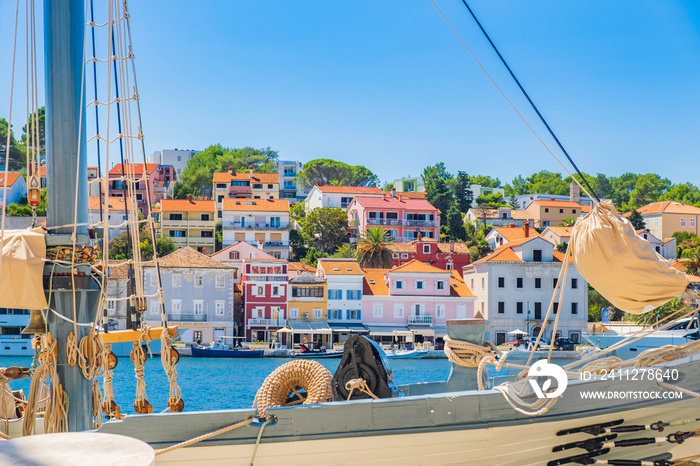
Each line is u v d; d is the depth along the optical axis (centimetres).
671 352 693
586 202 13862
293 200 14375
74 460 347
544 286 7250
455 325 713
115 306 5797
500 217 12712
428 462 618
